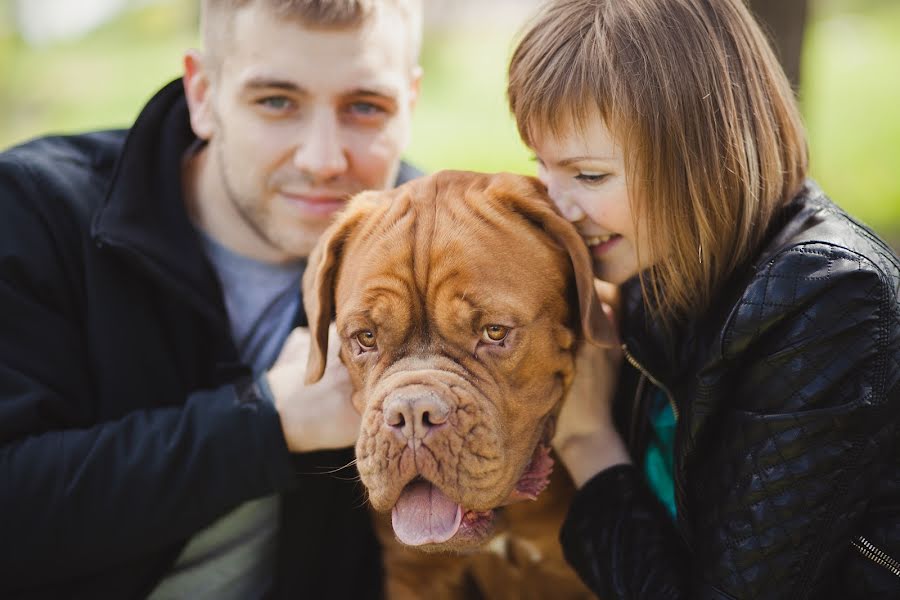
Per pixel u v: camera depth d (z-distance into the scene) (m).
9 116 12.62
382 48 2.98
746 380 2.33
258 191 3.00
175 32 16.86
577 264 2.54
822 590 2.43
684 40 2.40
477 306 2.47
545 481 2.75
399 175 3.53
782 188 2.55
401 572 3.23
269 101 2.92
